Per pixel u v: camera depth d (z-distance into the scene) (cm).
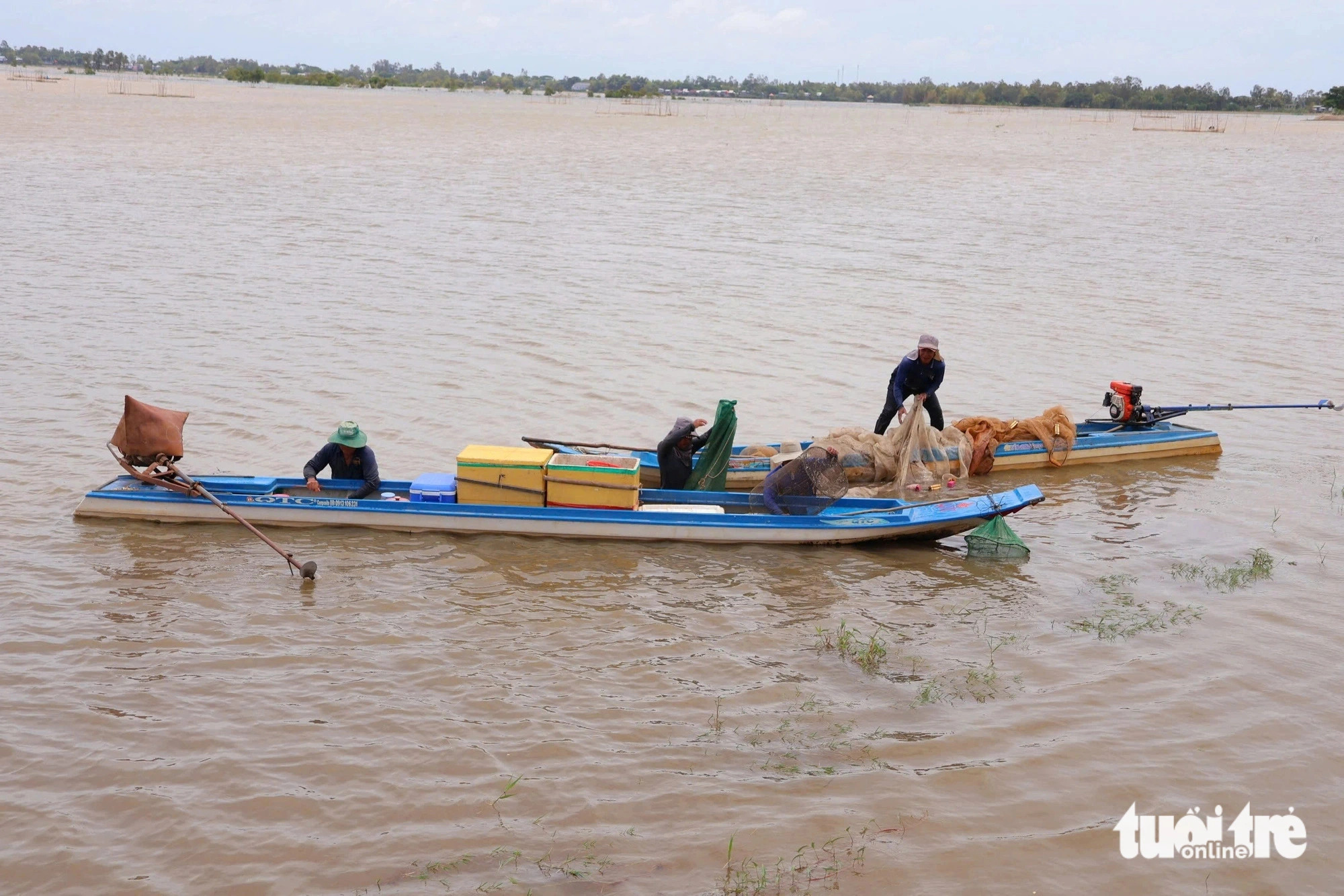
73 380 1667
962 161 7069
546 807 726
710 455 1275
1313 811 736
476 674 894
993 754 795
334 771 759
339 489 1234
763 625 1002
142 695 850
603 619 1003
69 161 4916
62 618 970
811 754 794
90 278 2420
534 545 1177
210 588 1042
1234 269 2947
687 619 1009
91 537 1148
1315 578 1105
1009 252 3183
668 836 701
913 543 1224
